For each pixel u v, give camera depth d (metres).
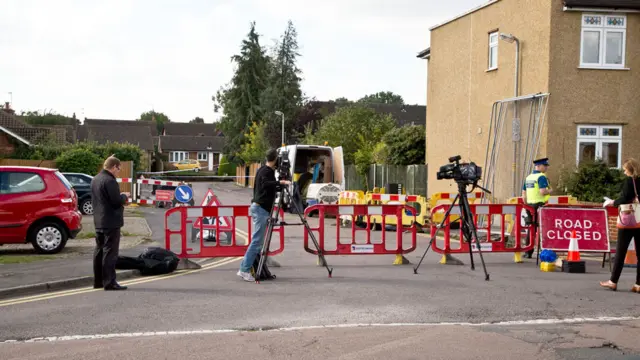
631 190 8.83
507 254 13.36
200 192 46.66
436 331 6.52
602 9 17.95
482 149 21.39
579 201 16.94
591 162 17.41
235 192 48.38
